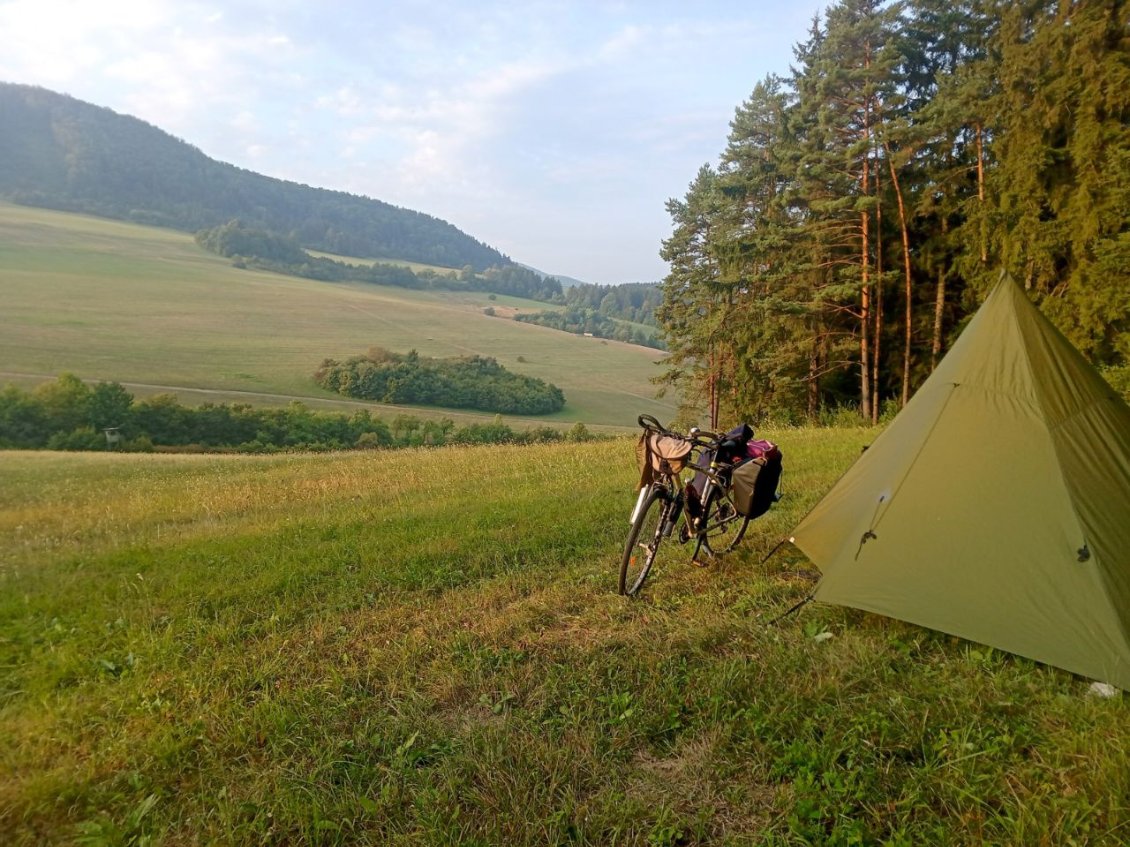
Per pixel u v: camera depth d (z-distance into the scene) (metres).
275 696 3.44
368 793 2.66
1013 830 2.27
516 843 2.35
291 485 11.55
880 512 4.11
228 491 11.29
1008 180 21.25
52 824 2.57
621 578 4.61
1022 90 20.97
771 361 26.88
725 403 33.72
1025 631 3.40
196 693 3.46
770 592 4.52
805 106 25.20
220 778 2.78
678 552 5.50
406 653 3.86
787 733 2.91
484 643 3.98
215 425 52.59
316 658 3.91
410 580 5.25
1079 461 3.73
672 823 2.44
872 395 28.19
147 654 3.96
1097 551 3.43
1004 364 4.08
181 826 2.53
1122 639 3.17
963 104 22.22
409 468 12.91
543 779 2.68
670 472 4.70
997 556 3.64
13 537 7.91
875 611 3.80
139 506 10.16
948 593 3.68
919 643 3.64
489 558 5.67
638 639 3.89
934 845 2.24
